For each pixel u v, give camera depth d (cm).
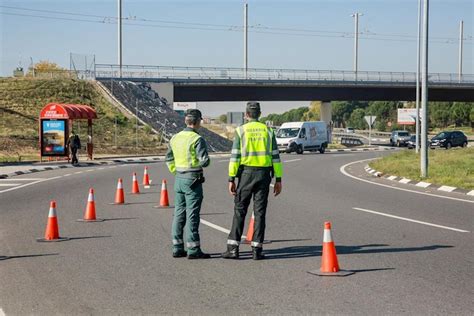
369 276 1043
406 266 1119
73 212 1912
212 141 7738
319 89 9762
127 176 3406
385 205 2062
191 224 1203
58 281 1030
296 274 1066
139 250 1296
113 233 1513
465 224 1633
